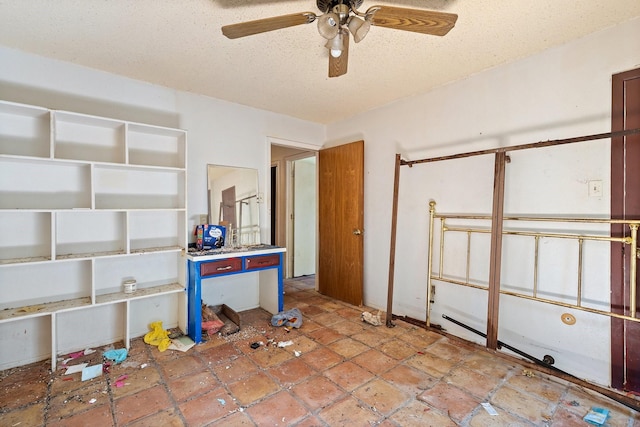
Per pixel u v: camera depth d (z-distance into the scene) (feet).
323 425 5.21
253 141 10.82
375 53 7.11
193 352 7.70
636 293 5.90
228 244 10.02
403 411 5.56
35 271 7.14
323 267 12.79
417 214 9.62
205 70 7.97
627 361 6.01
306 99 10.05
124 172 8.25
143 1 5.33
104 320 8.08
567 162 6.68
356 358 7.43
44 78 7.23
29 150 7.02
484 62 7.57
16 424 5.18
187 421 5.28
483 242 8.09
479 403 5.78
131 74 8.18
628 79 5.94
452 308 8.78
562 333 6.79
